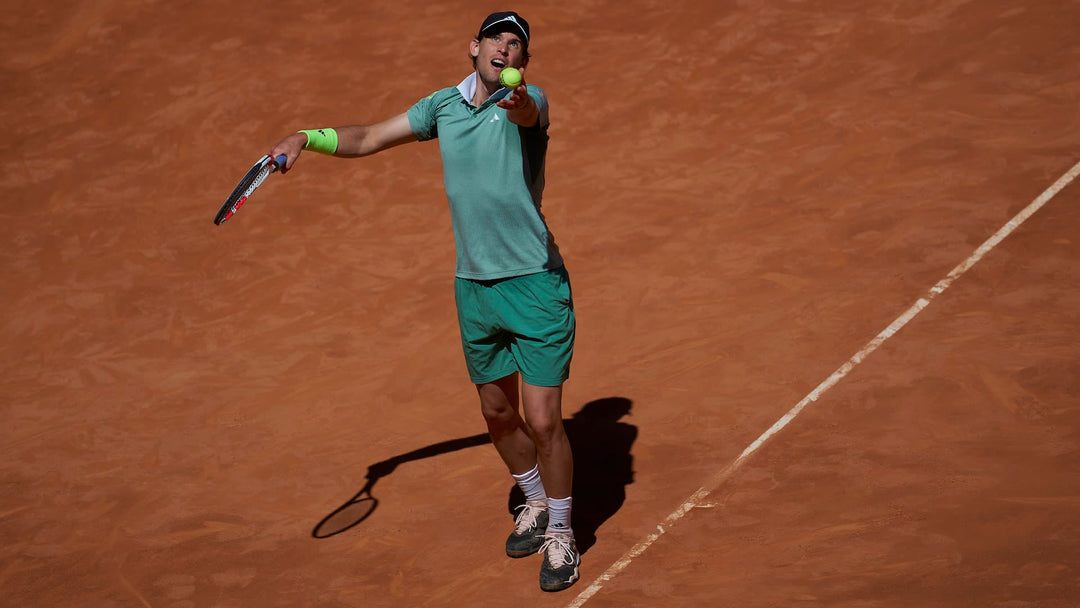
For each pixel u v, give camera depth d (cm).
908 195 2950
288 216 3472
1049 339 2206
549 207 3272
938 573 1612
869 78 3706
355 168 3725
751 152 3400
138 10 4966
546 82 4094
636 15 4506
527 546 1822
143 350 2798
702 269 2788
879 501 1808
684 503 1892
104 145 4062
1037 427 1938
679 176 3341
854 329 2370
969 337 2261
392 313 2827
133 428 2427
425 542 1903
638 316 2612
